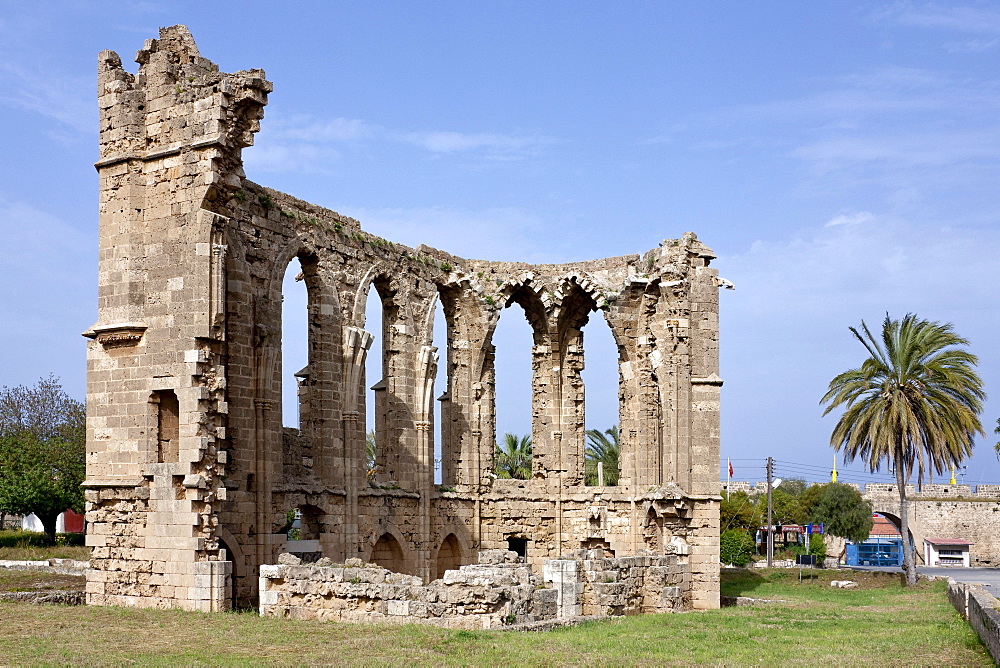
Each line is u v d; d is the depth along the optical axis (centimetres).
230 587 3588
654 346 5531
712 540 5316
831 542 11400
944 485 11400
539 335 5966
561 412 5900
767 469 9338
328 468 4600
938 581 6331
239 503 4019
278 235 4372
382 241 5081
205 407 3666
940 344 6162
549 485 5847
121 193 3928
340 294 4766
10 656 2561
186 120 3847
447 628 3138
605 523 5638
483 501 5675
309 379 4650
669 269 5484
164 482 3650
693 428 5434
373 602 3269
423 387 5266
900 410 6019
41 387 9406
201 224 3756
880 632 3562
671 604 4681
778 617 4194
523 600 3497
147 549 3659
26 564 5584
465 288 5638
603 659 2758
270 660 2584
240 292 4097
